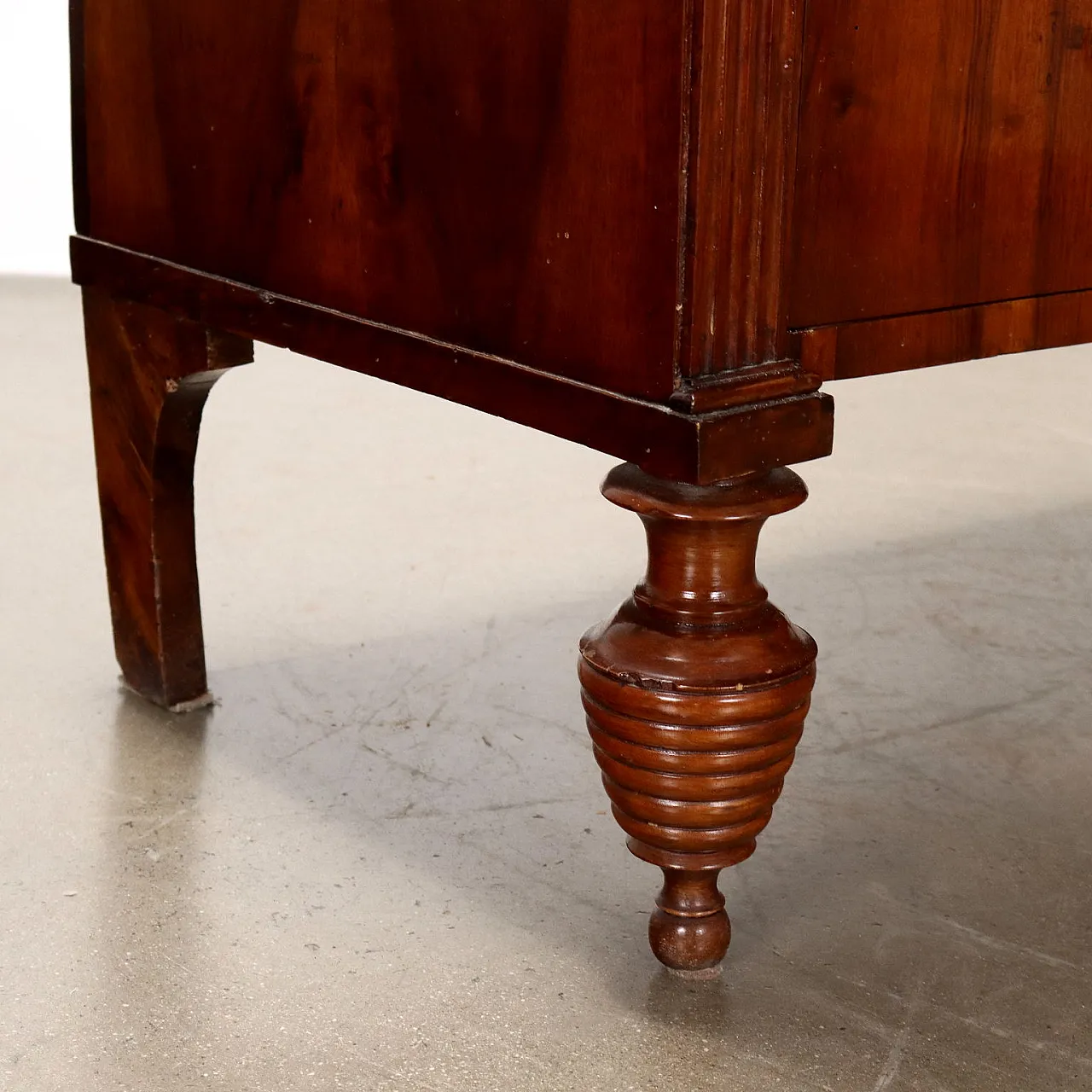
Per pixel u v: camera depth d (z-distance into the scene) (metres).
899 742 1.51
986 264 0.98
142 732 1.52
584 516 2.22
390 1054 1.04
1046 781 1.43
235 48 1.14
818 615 1.83
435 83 0.98
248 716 1.56
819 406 0.92
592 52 0.86
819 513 2.24
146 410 1.43
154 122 1.25
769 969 1.13
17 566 1.98
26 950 1.16
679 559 0.98
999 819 1.36
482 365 0.99
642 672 0.97
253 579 1.95
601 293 0.90
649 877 1.26
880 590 1.92
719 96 0.82
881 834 1.33
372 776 1.43
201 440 2.62
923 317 0.96
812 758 1.48
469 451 2.57
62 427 2.66
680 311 0.86
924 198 0.93
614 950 1.16
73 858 1.29
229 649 1.73
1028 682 1.65
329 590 1.91
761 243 0.87
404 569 1.99
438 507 2.26
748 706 0.96
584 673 1.01
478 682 1.64
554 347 0.94
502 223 0.96
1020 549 2.08
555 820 1.35
